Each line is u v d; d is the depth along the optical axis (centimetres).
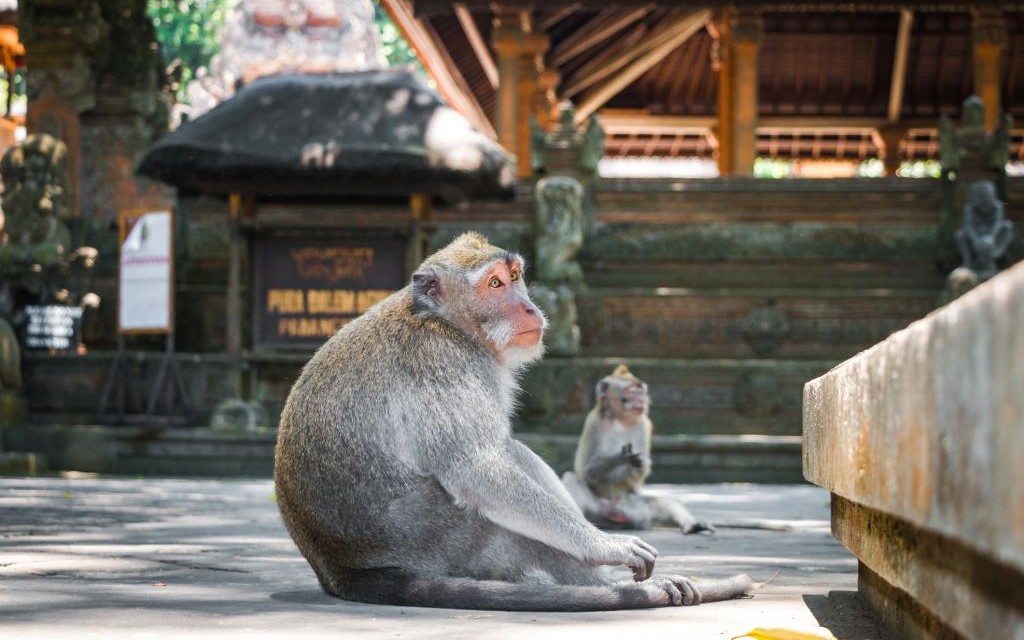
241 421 1616
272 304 1634
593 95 3616
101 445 1598
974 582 179
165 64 2188
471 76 3800
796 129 4028
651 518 788
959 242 1825
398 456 345
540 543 358
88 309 1920
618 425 782
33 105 2044
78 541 651
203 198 1958
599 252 1947
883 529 286
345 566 361
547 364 1698
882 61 3766
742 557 604
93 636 306
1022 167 4706
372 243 1620
